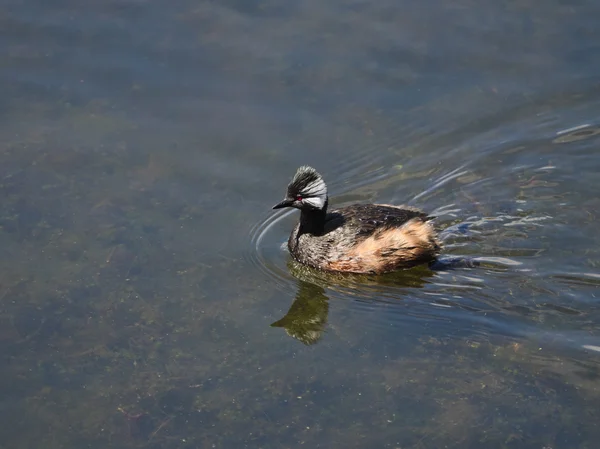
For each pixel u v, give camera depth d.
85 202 15.60
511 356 12.25
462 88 18.05
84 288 13.88
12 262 14.33
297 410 11.62
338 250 14.73
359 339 12.92
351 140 17.03
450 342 12.66
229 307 13.68
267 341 12.95
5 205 15.48
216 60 18.70
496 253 14.50
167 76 18.34
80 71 18.45
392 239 14.52
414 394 11.74
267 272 14.57
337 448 11.01
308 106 17.69
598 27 19.27
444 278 14.16
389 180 16.28
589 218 15.02
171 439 11.28
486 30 19.42
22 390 12.09
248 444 11.17
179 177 16.20
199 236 15.05
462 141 16.97
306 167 14.66
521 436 10.96
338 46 19.12
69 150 16.69
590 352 12.20
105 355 12.66
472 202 15.65
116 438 11.34
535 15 19.75
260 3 20.12
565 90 17.84
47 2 20.11
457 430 11.12
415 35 19.39
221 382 12.17
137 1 20.06
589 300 13.27
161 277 14.16
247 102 17.78
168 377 12.27
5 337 12.95
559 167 16.25
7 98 17.77
